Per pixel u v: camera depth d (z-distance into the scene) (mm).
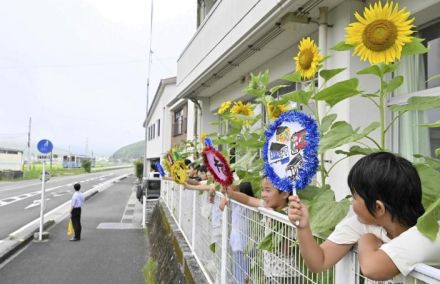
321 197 2160
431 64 4051
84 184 41375
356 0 4418
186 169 4395
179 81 12070
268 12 5094
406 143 4164
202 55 8914
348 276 1544
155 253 9016
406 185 1348
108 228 13953
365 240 1399
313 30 5398
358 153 2365
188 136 15781
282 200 2561
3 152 57062
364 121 4301
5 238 11430
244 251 2799
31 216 16422
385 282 1324
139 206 21312
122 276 8031
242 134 3904
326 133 2375
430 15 3904
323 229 1939
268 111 3271
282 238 2092
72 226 11734
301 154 1549
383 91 2234
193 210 5250
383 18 1946
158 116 27953
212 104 11523
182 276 5098
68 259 9367
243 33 6086
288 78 2984
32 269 8453
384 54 1959
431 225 1250
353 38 2020
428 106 2109
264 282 2361
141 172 33406
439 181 1819
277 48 6418
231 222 3232
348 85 2182
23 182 43875
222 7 7336
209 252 4133
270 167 1706
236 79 9039
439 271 1092
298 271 1914
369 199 1384
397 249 1246
